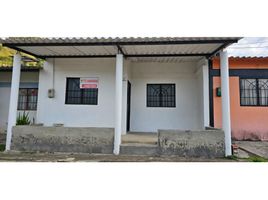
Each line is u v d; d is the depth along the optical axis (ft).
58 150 21.01
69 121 26.86
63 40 19.88
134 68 30.50
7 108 31.94
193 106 29.17
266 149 22.29
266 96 27.32
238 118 27.09
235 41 18.60
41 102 27.14
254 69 27.43
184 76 29.63
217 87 25.35
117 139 20.26
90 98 27.14
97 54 24.66
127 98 27.73
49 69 27.45
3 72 32.48
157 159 18.54
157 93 30.25
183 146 19.66
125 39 19.24
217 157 19.30
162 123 29.58
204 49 21.65
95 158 18.84
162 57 25.25
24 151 21.24
